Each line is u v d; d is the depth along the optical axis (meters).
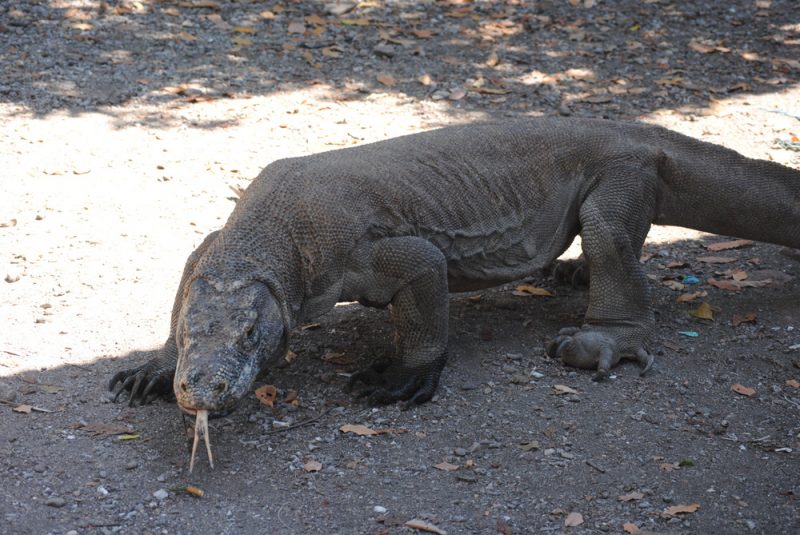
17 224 7.66
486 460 5.18
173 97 10.04
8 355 6.01
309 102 10.07
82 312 6.56
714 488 4.98
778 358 6.33
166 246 7.48
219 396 4.71
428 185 5.92
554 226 6.41
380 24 11.96
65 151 8.88
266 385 5.80
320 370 6.04
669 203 6.64
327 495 4.84
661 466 5.15
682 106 10.34
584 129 6.48
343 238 5.47
